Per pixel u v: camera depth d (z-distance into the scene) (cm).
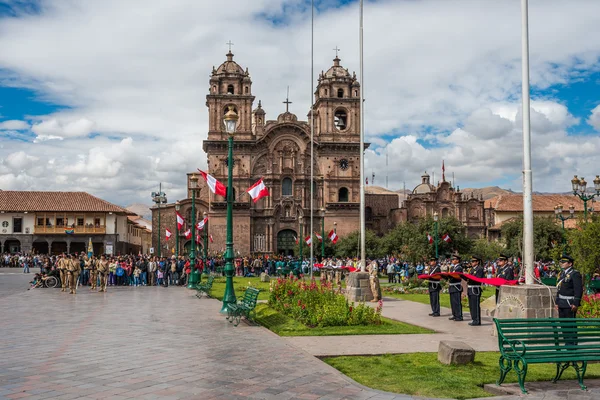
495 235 10031
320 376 1152
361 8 3512
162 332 1777
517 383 1137
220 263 7169
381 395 1017
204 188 9438
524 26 1788
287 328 1884
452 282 2205
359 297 2984
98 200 9306
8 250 8975
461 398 1025
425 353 1441
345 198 8950
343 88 9081
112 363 1268
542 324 1148
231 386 1062
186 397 978
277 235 8881
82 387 1041
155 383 1078
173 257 4956
